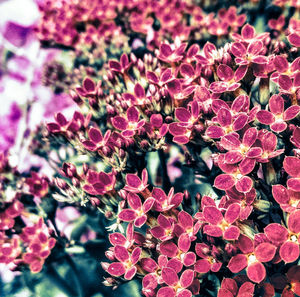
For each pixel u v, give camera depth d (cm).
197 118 24
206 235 23
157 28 33
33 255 24
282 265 22
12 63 35
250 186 21
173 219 23
